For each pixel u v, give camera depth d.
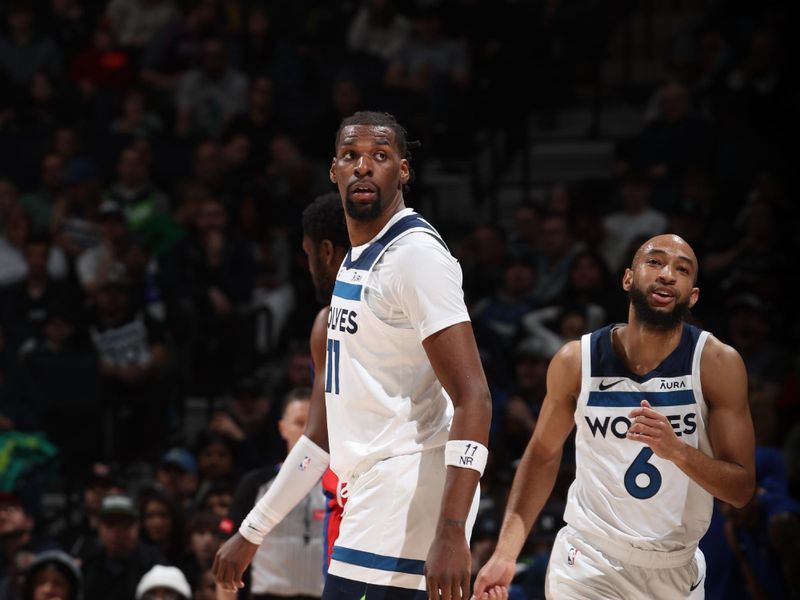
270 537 7.18
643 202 14.87
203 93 17.52
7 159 17.00
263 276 15.10
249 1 19.97
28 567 9.29
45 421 12.84
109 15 19.45
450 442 4.41
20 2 18.80
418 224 4.68
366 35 19.08
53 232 15.15
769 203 14.25
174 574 8.72
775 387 11.92
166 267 14.47
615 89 20.36
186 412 14.84
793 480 11.23
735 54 17.91
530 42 18.64
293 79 18.19
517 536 5.52
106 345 13.16
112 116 17.94
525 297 14.05
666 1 21.69
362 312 4.65
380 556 4.59
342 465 4.76
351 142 4.73
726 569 8.47
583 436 5.37
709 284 13.96
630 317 5.31
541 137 19.44
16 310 14.24
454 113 17.62
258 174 16.36
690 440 5.23
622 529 5.31
